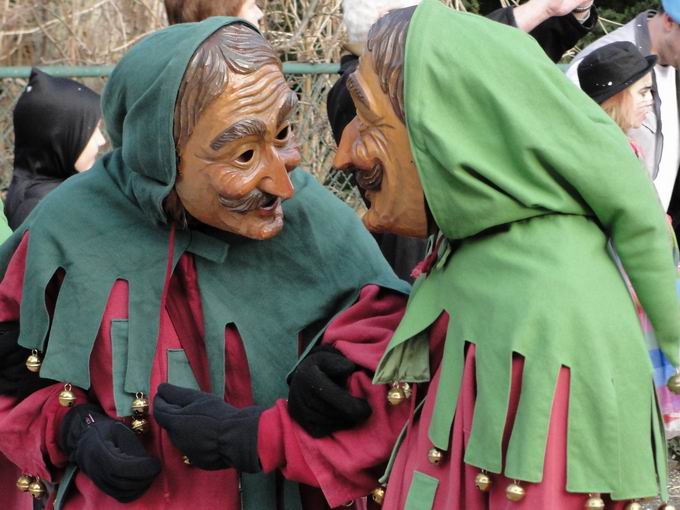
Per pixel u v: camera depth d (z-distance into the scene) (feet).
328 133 28.81
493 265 10.73
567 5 23.88
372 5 20.85
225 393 13.69
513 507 10.32
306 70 28.50
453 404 10.89
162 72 12.48
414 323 11.46
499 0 40.91
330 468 12.30
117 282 13.51
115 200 13.71
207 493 13.46
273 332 13.65
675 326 10.82
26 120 21.93
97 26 36.40
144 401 13.24
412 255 20.11
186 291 13.70
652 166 22.66
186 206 12.96
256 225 12.76
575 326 10.27
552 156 10.35
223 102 12.28
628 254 10.67
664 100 22.86
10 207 21.89
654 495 10.39
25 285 13.62
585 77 20.94
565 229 10.59
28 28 36.73
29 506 16.61
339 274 13.87
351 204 28.71
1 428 13.83
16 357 13.99
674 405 16.99
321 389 12.14
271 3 36.60
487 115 10.57
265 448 12.35
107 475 12.64
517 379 10.39
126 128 13.01
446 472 11.06
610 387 10.22
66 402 13.41
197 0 19.03
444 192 10.71
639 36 23.16
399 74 11.15
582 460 10.18
